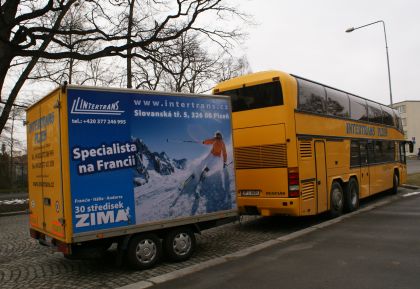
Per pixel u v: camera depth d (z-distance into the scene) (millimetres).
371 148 14656
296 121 9844
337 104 12109
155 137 6988
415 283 5469
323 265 6578
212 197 7742
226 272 6500
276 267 6621
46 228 6816
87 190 6191
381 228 9477
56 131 6258
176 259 7273
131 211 6609
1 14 13109
